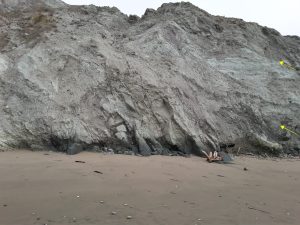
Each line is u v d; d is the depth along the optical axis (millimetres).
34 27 16781
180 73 16312
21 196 5598
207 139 13500
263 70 19953
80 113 12227
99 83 13578
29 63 13484
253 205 6223
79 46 15250
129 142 12133
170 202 5883
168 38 18828
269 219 5441
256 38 23156
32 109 11789
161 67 16172
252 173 10047
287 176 10062
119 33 19547
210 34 21438
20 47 14914
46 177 7027
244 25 23516
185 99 14883
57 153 10594
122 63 15000
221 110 15922
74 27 17297
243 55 20516
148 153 11633
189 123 13672
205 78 17172
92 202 5504
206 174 8969
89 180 7000
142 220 4844
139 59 16125
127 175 7770
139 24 20969
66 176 7215
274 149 14977
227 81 17922
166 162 10164
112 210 5180
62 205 5258
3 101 11922
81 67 13977
